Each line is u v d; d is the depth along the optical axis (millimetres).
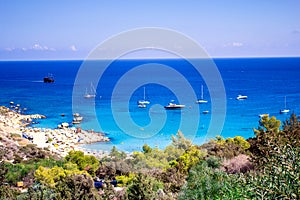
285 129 10836
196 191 7547
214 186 7293
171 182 10016
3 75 156625
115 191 9703
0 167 10648
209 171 8117
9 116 49438
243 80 113438
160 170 10820
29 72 174875
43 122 46875
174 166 10844
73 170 13234
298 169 2996
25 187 13914
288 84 100938
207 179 7520
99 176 12148
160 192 8969
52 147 29406
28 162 19281
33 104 65250
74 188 8281
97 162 13102
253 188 3195
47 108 59594
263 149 3674
